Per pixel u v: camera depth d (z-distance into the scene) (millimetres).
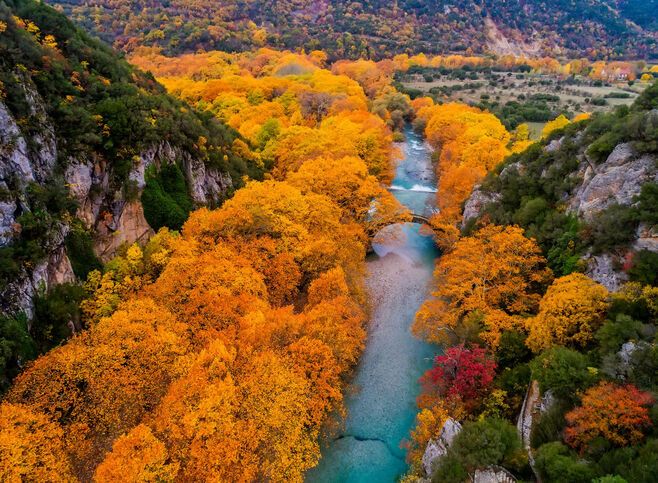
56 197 46094
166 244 53562
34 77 49688
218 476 31688
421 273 72125
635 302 40062
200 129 70625
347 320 50219
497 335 46531
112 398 35969
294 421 37406
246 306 44719
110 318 41156
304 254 56781
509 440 34125
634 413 30266
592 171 53844
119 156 54344
